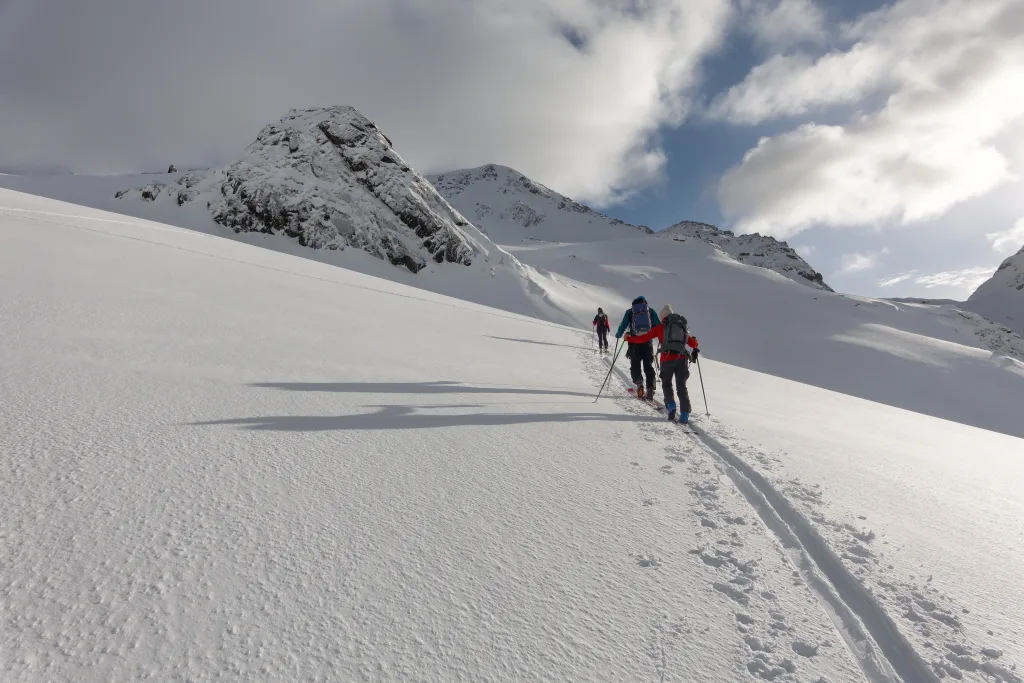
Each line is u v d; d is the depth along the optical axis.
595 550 2.29
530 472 3.22
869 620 2.04
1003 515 3.54
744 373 16.08
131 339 5.48
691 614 1.89
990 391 55.62
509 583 1.93
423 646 1.53
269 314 8.88
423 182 71.12
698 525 2.72
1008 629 2.04
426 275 59.75
